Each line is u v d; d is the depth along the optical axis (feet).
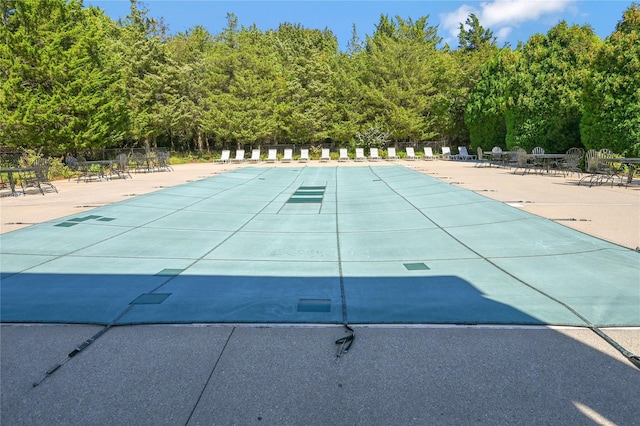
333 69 101.86
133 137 84.69
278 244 19.06
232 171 55.83
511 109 57.88
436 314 10.87
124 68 82.69
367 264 15.74
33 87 57.67
